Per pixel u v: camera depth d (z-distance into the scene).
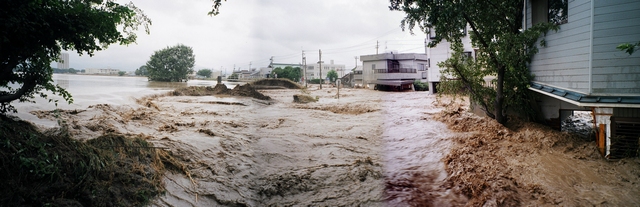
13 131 5.34
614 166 7.51
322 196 6.57
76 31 6.09
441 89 13.93
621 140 8.04
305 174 7.67
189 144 8.62
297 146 10.13
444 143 10.45
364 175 7.69
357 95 30.59
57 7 5.80
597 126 8.41
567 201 5.96
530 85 10.92
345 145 10.45
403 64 39.72
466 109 16.22
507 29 12.04
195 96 27.33
